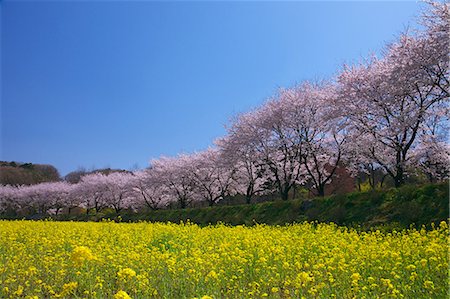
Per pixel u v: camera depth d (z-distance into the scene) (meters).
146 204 48.09
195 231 14.09
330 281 6.28
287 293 6.20
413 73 18.22
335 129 24.45
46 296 6.81
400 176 20.78
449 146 20.91
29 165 78.19
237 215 24.59
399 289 6.02
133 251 8.98
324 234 11.88
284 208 22.11
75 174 71.88
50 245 10.77
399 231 14.38
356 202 18.22
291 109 26.73
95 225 17.33
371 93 20.69
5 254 9.55
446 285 5.83
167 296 6.27
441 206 14.53
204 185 38.88
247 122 29.78
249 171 33.91
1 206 58.47
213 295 6.02
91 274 7.00
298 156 28.34
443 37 17.31
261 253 8.37
